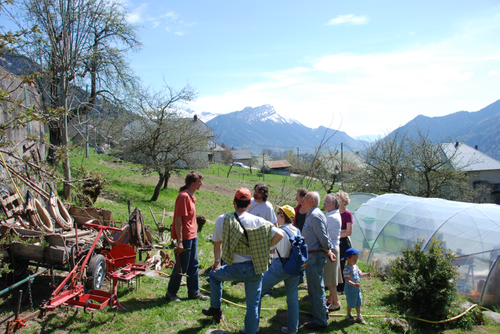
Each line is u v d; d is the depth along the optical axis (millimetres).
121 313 4672
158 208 18562
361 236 10094
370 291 7023
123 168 32500
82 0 12578
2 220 5113
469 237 7672
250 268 3965
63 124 11875
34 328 4047
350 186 20938
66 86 12031
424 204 9297
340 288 6582
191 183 5164
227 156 82375
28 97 8602
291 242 4344
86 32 13328
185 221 5074
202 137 20906
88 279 5102
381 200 10570
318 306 4773
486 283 7004
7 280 4938
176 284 5281
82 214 6711
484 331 5430
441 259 5680
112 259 5965
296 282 4539
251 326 4031
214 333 4324
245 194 4051
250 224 3996
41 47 12055
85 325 4273
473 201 20375
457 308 5836
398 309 5906
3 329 3949
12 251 4773
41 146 8625
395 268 6254
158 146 20109
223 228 4062
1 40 4852
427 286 5547
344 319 5262
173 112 19656
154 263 7207
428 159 18203
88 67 16500
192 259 5305
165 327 4414
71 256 4895
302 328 4781
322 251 4773
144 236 7156
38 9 12188
